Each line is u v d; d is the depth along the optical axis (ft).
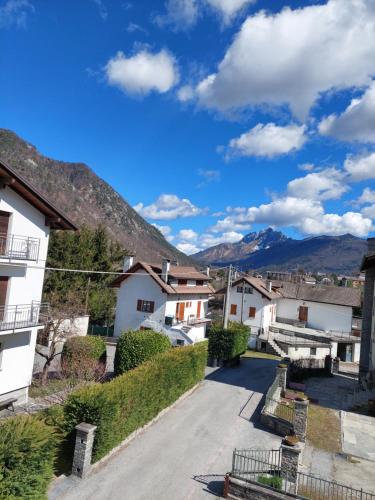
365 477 47.16
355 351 153.48
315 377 105.50
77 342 80.74
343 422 66.44
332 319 167.02
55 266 136.15
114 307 153.89
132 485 40.32
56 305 101.91
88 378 72.64
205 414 63.82
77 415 42.98
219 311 193.47
